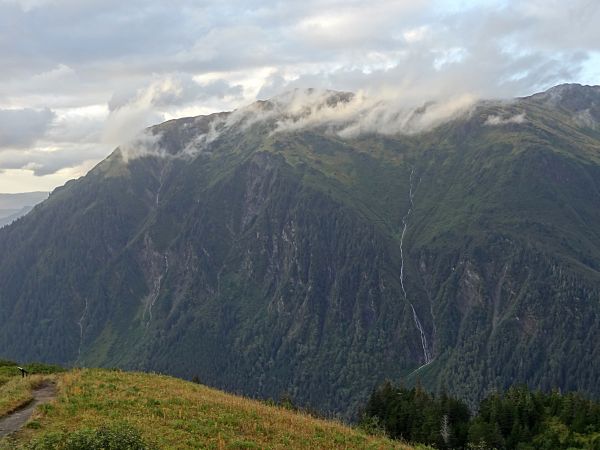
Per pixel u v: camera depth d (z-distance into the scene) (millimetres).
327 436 51344
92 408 46969
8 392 54125
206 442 41719
